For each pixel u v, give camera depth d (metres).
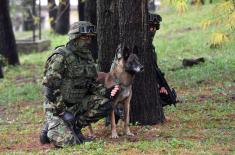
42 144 12.16
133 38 13.23
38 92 22.20
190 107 16.11
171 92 13.98
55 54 11.27
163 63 26.66
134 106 13.52
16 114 18.00
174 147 10.96
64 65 11.31
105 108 11.62
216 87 19.30
